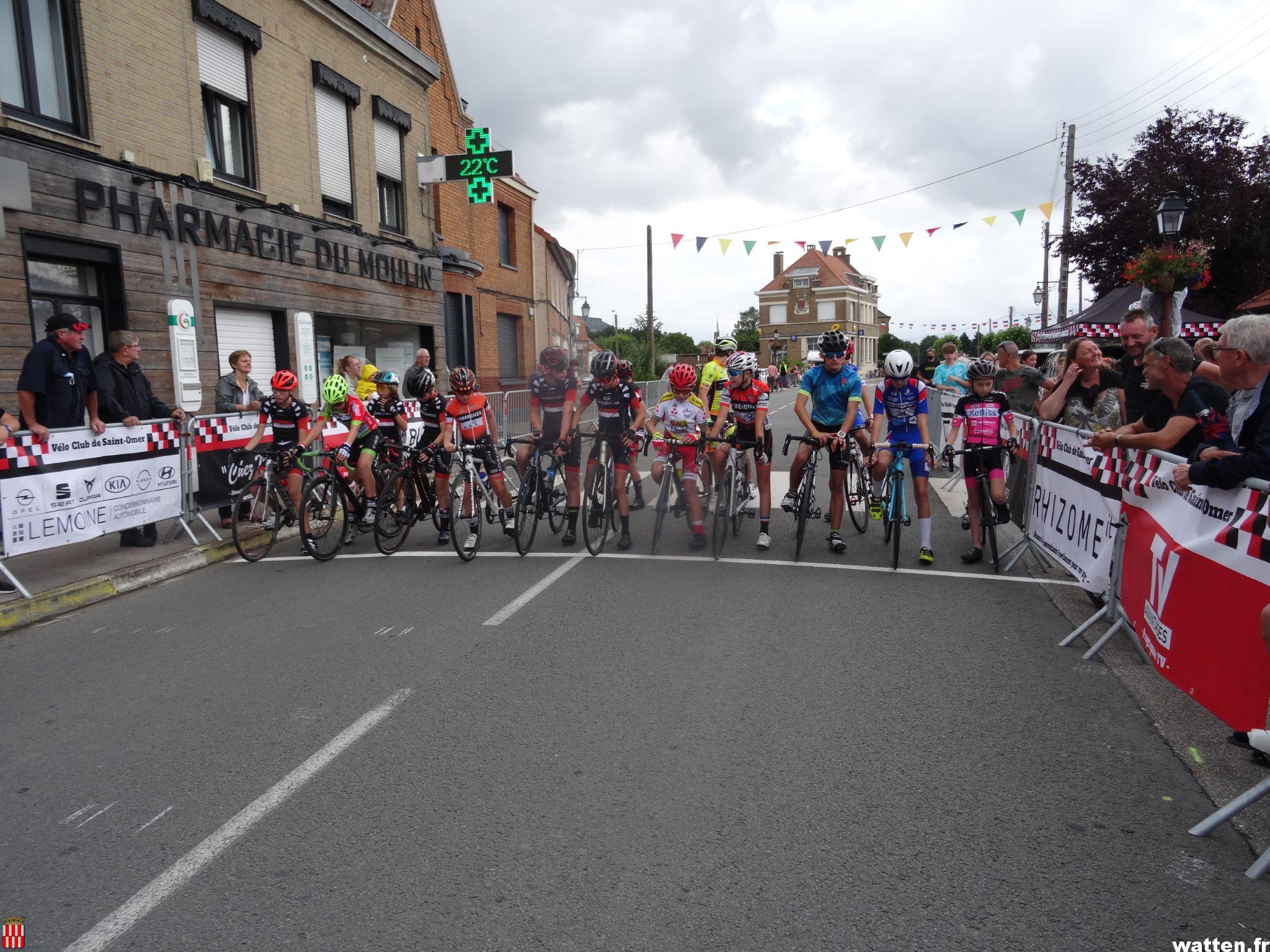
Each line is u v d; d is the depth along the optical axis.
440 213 17.30
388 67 14.74
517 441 7.48
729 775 3.29
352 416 7.45
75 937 2.40
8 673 4.62
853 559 7.05
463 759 3.45
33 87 8.16
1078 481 5.37
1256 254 19.42
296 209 12.02
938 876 2.64
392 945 2.34
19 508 5.88
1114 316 16.30
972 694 4.11
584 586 6.18
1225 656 3.31
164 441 7.26
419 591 6.14
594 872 2.67
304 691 4.22
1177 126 20.83
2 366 7.70
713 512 9.09
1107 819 2.98
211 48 10.55
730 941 2.34
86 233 8.55
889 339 77.44
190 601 6.06
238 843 2.87
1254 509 3.15
